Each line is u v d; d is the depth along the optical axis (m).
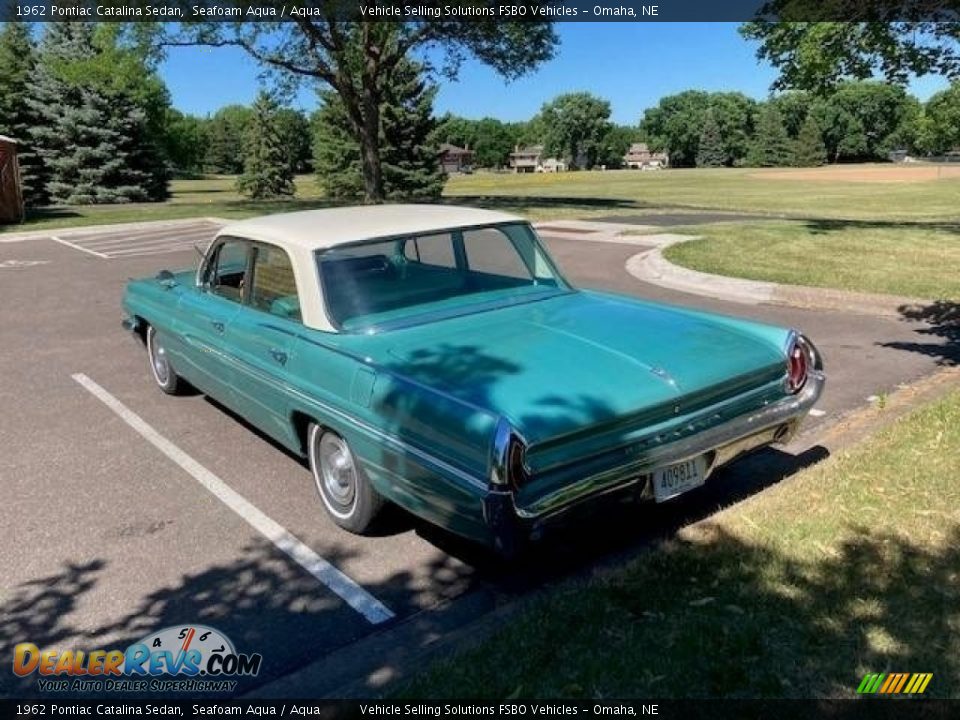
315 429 3.97
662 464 3.26
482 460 2.87
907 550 3.38
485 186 58.50
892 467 4.20
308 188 60.03
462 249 4.38
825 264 11.25
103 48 26.19
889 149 108.31
